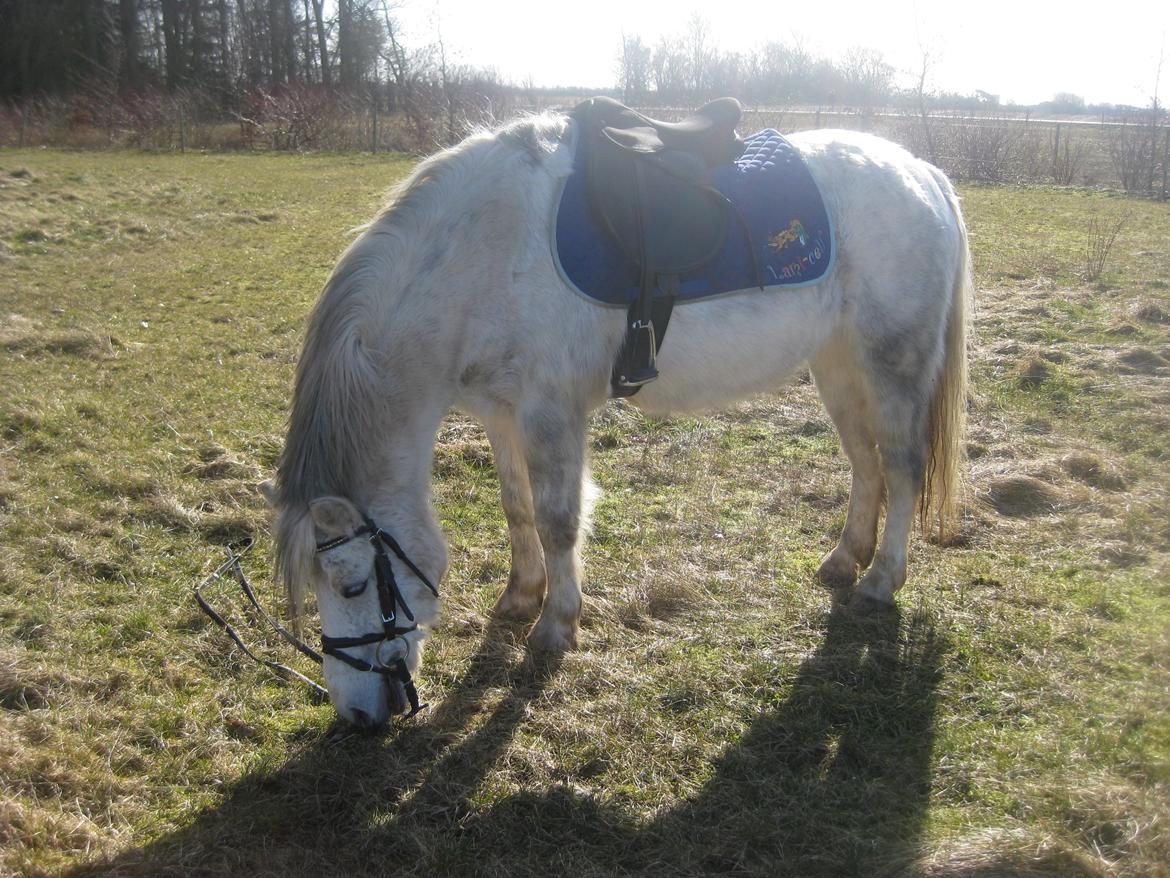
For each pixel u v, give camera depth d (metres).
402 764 2.59
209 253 9.35
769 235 3.07
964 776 2.48
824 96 24.91
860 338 3.28
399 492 2.67
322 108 20.95
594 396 3.01
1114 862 2.13
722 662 3.06
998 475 4.34
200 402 5.38
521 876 2.20
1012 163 16.44
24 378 5.58
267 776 2.54
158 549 3.77
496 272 2.78
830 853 2.23
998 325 6.82
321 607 2.55
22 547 3.69
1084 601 3.36
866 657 3.04
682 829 2.34
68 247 9.37
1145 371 5.85
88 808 2.41
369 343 2.63
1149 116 16.16
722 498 4.35
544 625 3.12
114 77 25.83
